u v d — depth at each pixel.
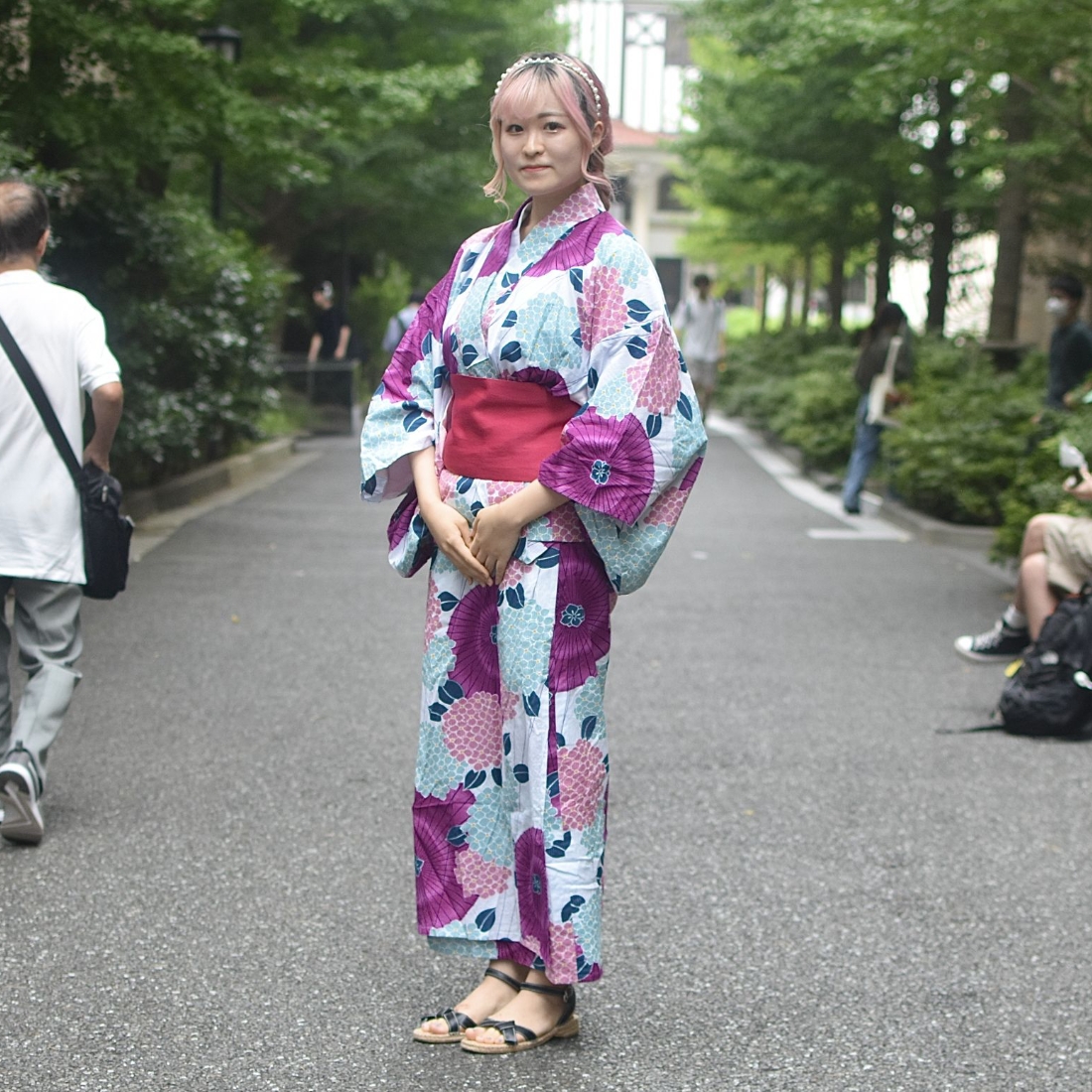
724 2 19.55
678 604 8.44
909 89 16.03
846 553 10.62
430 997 3.38
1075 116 12.41
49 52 9.52
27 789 4.24
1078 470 6.11
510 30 22.12
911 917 3.92
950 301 21.86
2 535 4.27
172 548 9.97
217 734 5.52
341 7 13.98
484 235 3.14
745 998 3.42
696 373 22.78
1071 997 3.46
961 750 5.58
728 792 4.97
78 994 3.34
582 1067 3.06
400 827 4.53
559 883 3.04
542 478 2.93
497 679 3.08
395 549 3.22
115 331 10.80
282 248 23.03
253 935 3.70
